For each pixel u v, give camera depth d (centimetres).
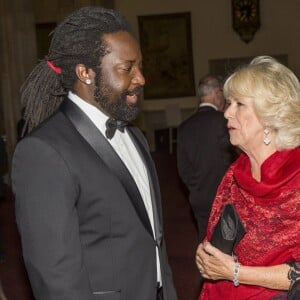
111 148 199
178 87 1530
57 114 201
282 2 1491
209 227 227
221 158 427
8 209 858
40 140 187
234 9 1495
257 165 212
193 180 445
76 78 200
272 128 205
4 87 1172
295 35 1495
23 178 187
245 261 209
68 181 186
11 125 1173
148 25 1520
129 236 196
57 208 183
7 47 1175
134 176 211
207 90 443
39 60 216
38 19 1396
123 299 196
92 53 193
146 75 1531
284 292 206
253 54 1508
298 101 203
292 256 204
